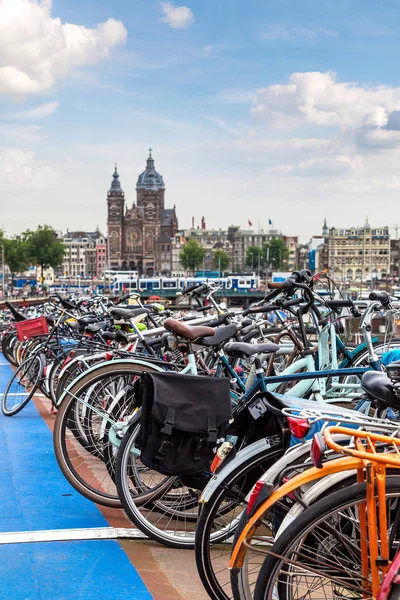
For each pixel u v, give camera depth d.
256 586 2.63
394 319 5.33
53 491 5.20
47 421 8.12
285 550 2.58
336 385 4.34
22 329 8.83
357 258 194.25
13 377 8.62
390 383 2.75
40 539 4.18
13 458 6.25
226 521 3.58
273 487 2.71
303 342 4.49
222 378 3.62
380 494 2.48
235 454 3.25
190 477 3.61
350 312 5.40
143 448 3.55
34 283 175.12
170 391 3.54
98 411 4.62
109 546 4.10
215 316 5.77
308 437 3.03
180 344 4.55
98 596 3.45
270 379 3.56
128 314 5.46
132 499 4.08
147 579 3.65
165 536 4.07
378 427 2.70
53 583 3.59
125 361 4.70
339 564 2.61
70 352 7.82
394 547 2.57
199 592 3.52
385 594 2.46
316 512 2.54
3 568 3.77
